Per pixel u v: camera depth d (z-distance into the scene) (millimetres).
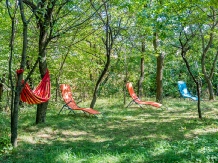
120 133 6480
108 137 6129
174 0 6863
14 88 5352
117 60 13539
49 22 6043
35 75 10695
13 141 5152
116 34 9055
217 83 17344
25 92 6004
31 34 8953
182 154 4461
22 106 11281
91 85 14734
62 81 13945
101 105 11625
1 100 10539
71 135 6316
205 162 4070
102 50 12469
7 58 8336
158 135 6176
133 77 16188
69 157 4477
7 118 8164
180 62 17375
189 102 12305
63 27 7531
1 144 4980
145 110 9961
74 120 7863
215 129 6617
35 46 9367
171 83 17641
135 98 10797
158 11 7211
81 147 5246
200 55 14539
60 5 6215
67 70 13219
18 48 9086
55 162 4289
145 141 5637
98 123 7586
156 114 9070
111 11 8922
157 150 4770
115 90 15898
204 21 7336
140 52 11938
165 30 7352
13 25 4992
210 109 9977
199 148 4684
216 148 4629
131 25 9922
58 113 8922
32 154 4789
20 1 4824
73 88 15641
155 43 11312
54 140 5848
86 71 14336
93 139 5984
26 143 5500
